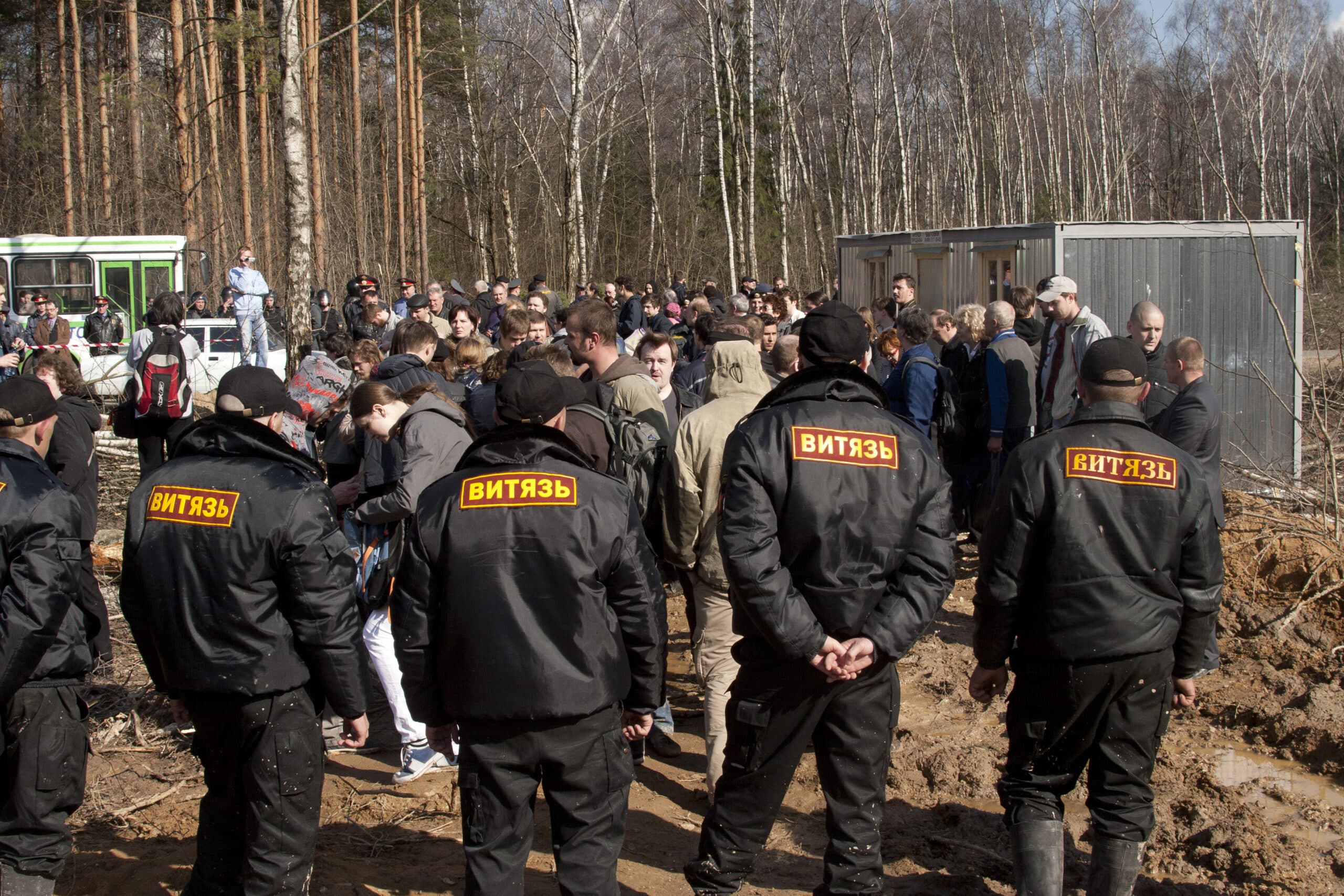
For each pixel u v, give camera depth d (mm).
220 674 3180
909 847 4176
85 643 3584
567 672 3080
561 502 3123
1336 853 3896
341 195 29141
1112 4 40719
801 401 3328
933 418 7637
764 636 3184
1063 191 44438
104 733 5500
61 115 28672
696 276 39781
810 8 40844
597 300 5457
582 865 3176
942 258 11984
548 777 3217
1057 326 7547
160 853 4293
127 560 3279
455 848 4320
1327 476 7379
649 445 4816
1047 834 3373
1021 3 43188
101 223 26672
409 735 4961
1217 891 3803
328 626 3229
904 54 43938
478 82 36938
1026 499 3303
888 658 3240
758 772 3357
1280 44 37719
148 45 31391
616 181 44375
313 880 4000
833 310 3402
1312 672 5629
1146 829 3348
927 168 46219
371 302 10203
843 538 3193
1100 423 3406
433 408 4816
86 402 5949
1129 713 3320
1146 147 41156
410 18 30500
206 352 16906
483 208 39188
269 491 3207
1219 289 9961
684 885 3922
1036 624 3340
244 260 16859
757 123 38188
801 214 42438
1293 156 40875
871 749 3318
